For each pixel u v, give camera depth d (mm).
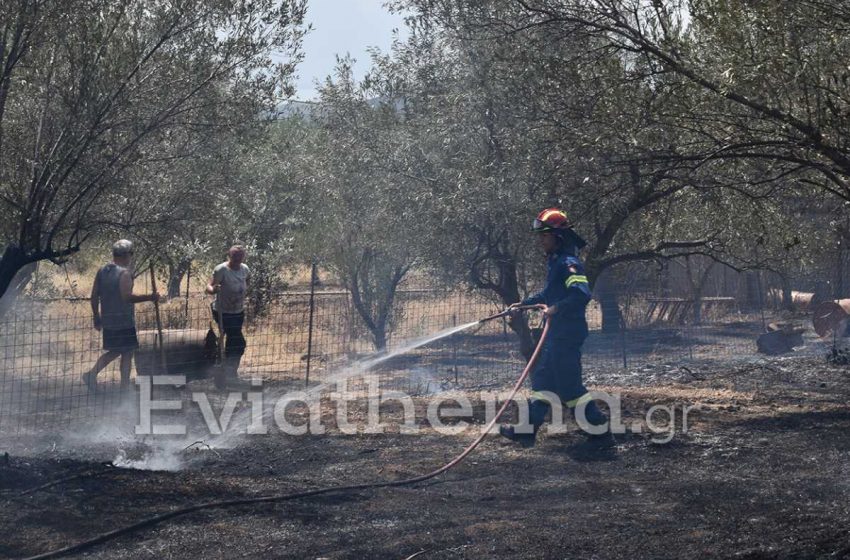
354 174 12023
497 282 11305
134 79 8383
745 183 7891
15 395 9922
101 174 8281
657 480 6590
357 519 5711
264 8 8906
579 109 8000
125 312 9836
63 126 8156
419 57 10797
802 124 6684
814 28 6508
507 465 7035
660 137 7637
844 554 4895
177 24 8594
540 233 7691
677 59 7219
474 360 13828
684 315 19141
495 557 5027
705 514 5750
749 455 7242
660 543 5199
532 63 8344
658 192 8797
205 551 5109
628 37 7625
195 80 8680
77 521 5531
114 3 8258
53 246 9305
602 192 8641
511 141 8977
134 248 10133
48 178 8055
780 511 5773
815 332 16656
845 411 9016
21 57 7965
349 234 14781
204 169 9516
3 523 5430
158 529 5449
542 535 5371
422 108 10844
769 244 10227
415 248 10695
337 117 12461
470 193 9133
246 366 13047
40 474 6387
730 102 7152
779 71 6484
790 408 9250
